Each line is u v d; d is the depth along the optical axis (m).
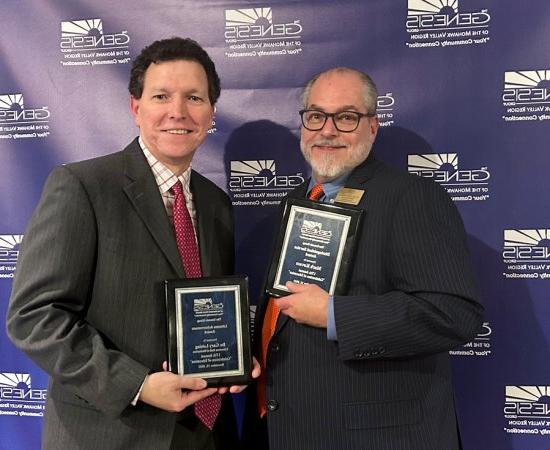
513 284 1.92
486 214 1.92
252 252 2.06
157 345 1.38
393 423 1.41
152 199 1.44
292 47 1.97
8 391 2.20
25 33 2.08
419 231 1.39
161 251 1.42
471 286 1.38
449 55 1.90
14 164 2.12
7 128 2.12
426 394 1.48
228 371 1.38
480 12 1.87
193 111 1.48
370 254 1.43
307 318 1.40
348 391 1.42
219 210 1.71
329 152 1.55
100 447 1.35
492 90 1.88
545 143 1.86
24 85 2.10
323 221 1.48
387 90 1.93
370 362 1.43
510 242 1.91
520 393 1.94
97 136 2.08
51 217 1.35
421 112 1.92
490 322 1.94
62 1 2.05
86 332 1.34
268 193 2.03
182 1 2.00
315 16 1.95
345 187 1.53
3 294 2.17
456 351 1.97
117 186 1.42
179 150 1.47
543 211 1.88
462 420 1.98
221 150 2.04
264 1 1.97
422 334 1.35
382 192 1.48
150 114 1.46
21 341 1.32
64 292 1.32
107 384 1.27
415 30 1.91
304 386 1.44
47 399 1.47
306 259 1.47
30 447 2.21
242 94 2.01
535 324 1.92
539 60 1.84
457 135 1.91
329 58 1.95
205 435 1.53
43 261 1.33
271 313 1.57
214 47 2.00
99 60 2.05
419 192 1.45
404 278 1.39
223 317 1.39
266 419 1.61
